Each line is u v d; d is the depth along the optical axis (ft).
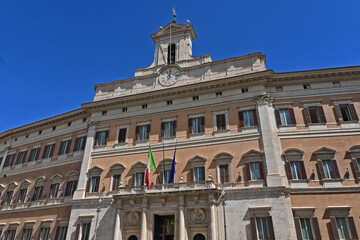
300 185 82.99
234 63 107.34
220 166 91.04
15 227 114.62
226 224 80.94
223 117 99.14
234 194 84.33
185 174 93.66
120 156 105.70
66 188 110.42
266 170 85.51
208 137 97.35
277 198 80.18
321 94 95.91
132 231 87.51
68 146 121.60
